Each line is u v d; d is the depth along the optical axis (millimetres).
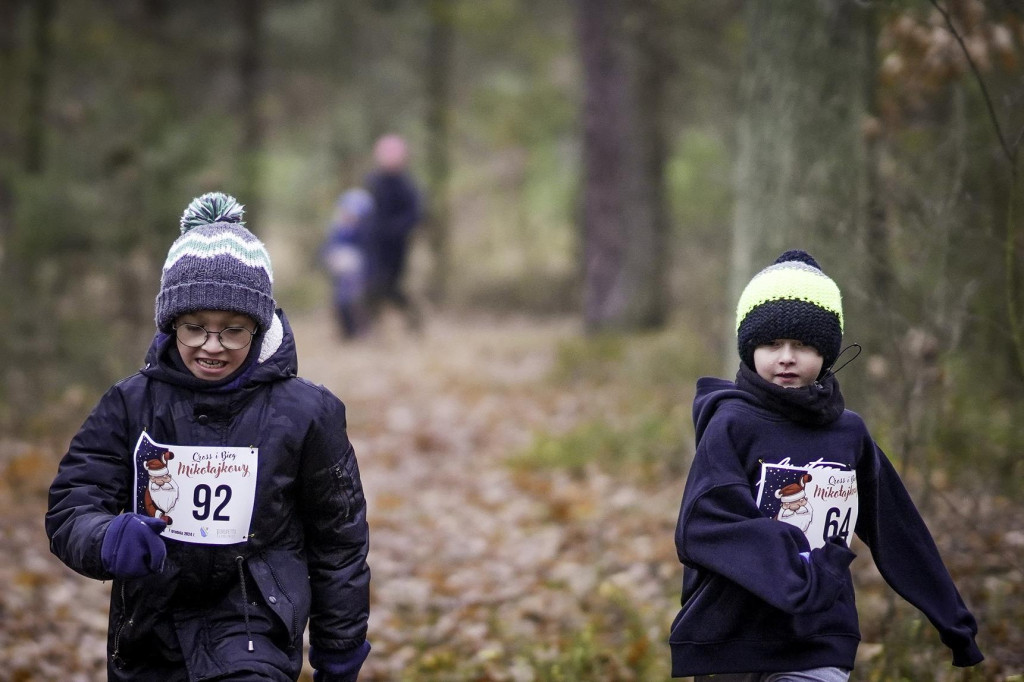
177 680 4930
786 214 10125
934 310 7949
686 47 22609
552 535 11469
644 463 13742
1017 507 8312
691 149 26359
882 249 8734
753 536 4738
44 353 15953
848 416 5180
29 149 19891
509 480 13992
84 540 4617
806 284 5031
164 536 4906
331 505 5137
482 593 9984
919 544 5301
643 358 19297
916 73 8289
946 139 8383
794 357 5031
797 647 4844
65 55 21562
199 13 32219
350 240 28953
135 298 17250
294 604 4949
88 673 8094
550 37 34969
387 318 36062
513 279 40688
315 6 39781
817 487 4988
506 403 18797
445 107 40531
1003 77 8117
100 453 4949
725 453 4969
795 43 10156
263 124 37406
